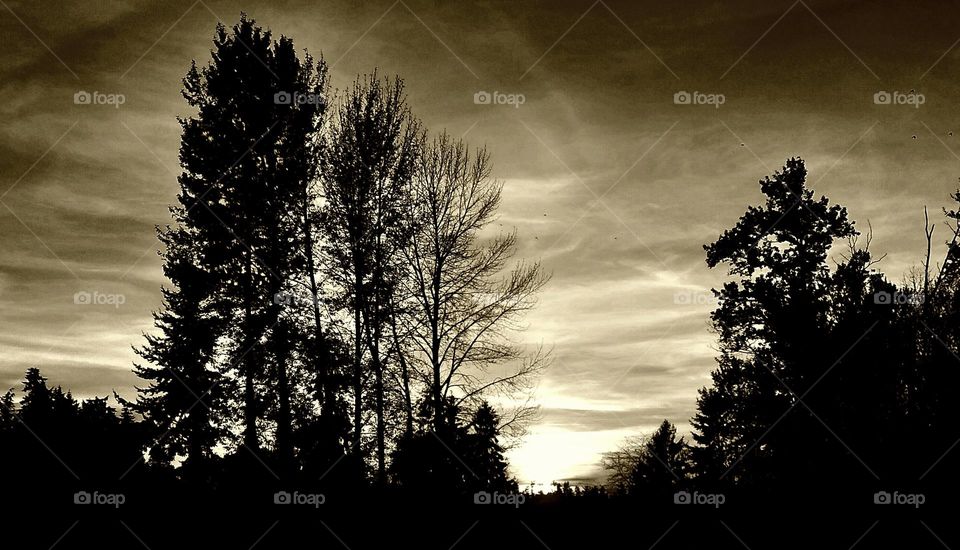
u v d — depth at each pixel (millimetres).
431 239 29141
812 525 22672
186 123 32781
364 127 30078
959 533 20719
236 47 32844
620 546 22234
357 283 28812
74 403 23078
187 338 34625
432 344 28625
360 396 28594
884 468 21938
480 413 27922
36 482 19859
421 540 21844
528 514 25250
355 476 25453
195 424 34250
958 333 23484
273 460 26047
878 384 23359
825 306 26812
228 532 20422
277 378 30000
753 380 33750
